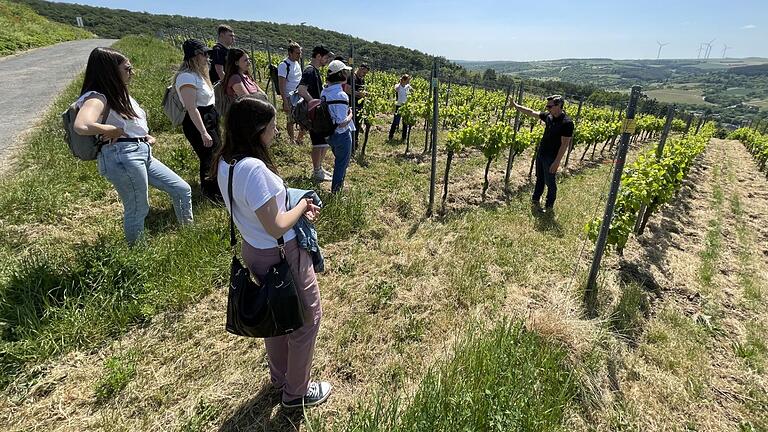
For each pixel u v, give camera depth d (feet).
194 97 14.28
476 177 26.78
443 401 8.01
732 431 9.09
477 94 76.64
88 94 10.32
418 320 11.71
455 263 15.03
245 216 6.46
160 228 14.39
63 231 13.71
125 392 8.54
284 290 6.53
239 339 10.27
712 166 47.14
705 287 15.37
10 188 15.24
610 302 13.53
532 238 17.79
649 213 19.38
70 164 18.17
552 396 8.94
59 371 8.82
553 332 10.89
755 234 23.22
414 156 31.14
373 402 8.82
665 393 9.93
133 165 11.56
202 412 8.27
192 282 11.62
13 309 9.53
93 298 10.24
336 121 17.35
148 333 10.16
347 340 10.69
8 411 7.89
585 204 23.65
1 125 24.48
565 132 20.22
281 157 23.98
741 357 11.50
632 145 58.34
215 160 6.61
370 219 17.37
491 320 11.94
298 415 8.48
